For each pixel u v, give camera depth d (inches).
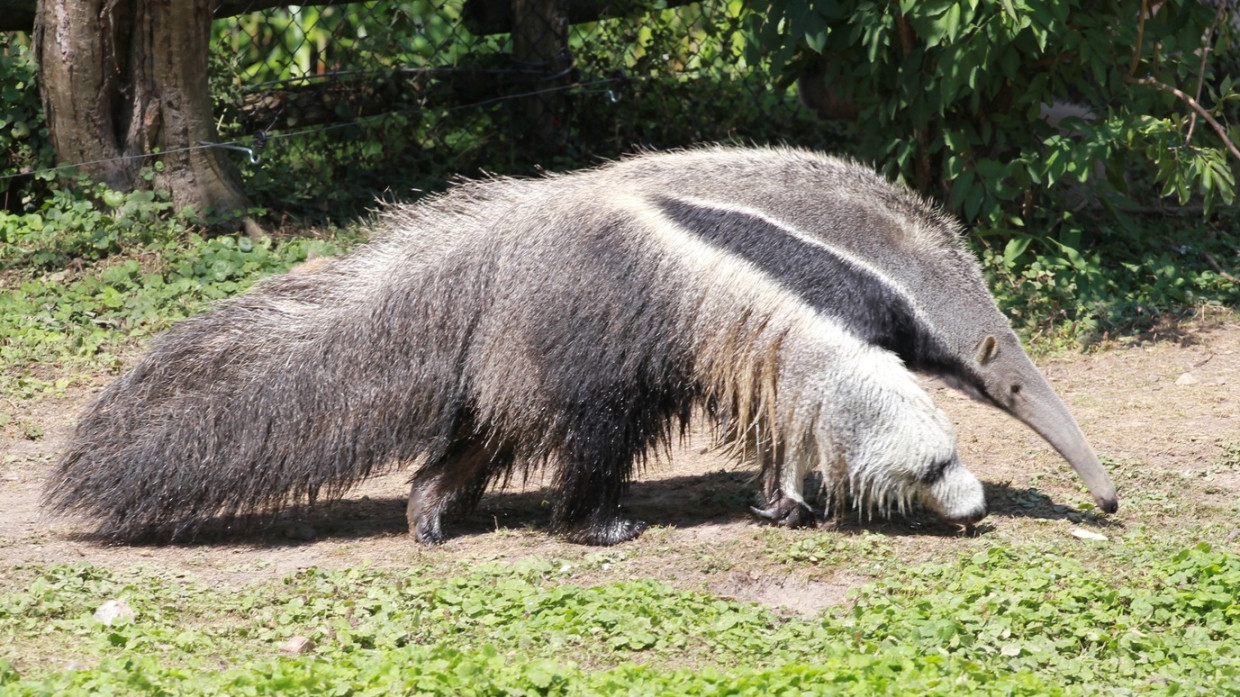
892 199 369.4
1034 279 622.8
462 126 733.3
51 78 606.2
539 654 291.7
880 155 639.8
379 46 722.2
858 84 636.1
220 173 634.8
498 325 356.2
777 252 349.4
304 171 705.0
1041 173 606.2
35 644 286.7
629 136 766.5
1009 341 375.2
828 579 347.9
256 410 362.6
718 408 365.7
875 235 358.9
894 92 621.3
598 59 765.9
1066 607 317.1
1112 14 600.4
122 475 358.6
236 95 689.6
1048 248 639.8
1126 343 572.4
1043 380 377.4
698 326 350.9
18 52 636.7
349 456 366.3
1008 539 373.7
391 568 352.5
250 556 364.8
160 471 358.9
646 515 403.5
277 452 362.9
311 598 323.9
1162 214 725.9
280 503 372.8
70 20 598.2
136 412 362.9
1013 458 452.1
